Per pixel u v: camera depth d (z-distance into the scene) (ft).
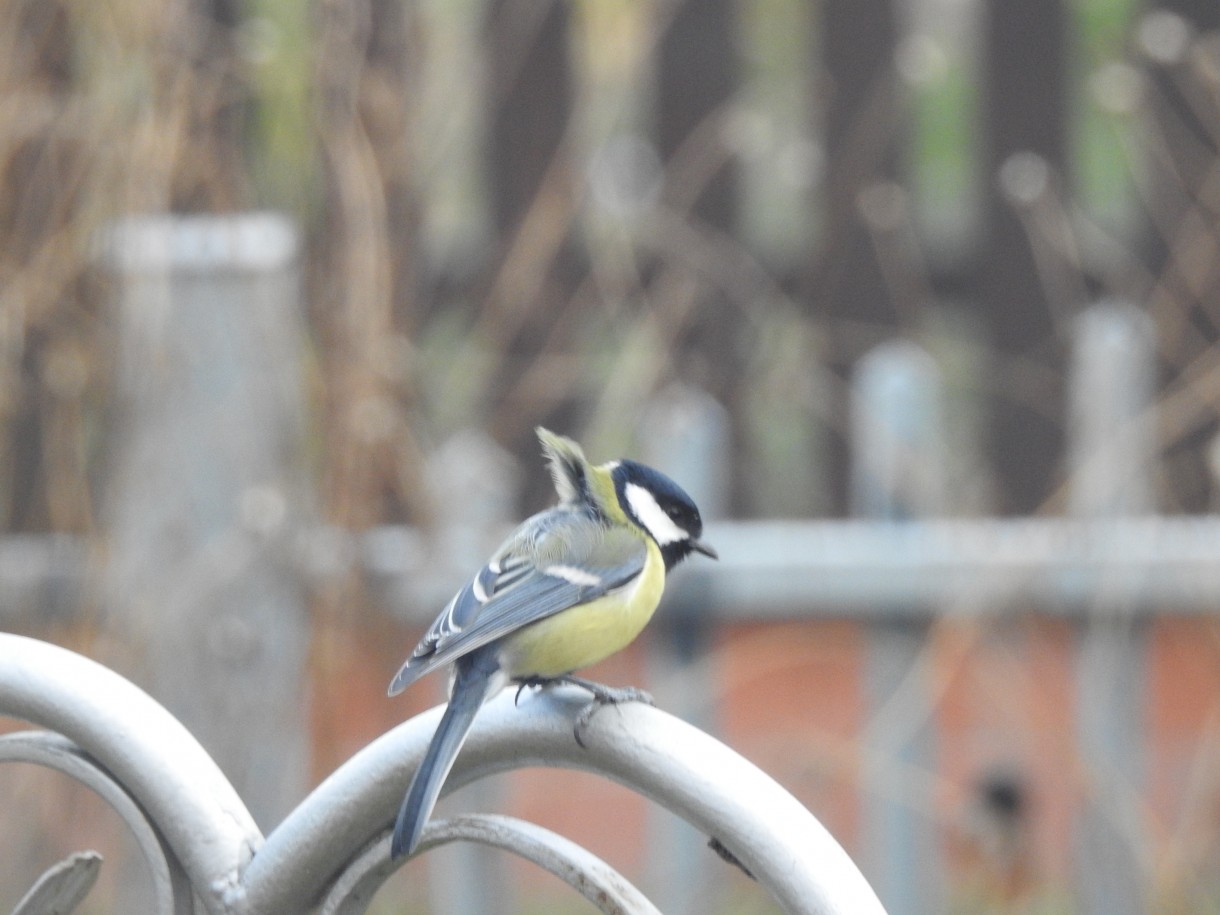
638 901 12.00
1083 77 32.22
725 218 32.37
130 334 26.76
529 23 31.81
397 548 28.25
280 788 26.84
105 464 27.32
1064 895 31.27
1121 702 28.12
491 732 12.93
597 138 30.83
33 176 27.37
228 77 28.35
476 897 29.66
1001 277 32.55
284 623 26.91
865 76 32.27
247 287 26.63
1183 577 27.86
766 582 28.66
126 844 27.68
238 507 26.58
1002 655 28.66
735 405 32.01
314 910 13.15
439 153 30.04
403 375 28.07
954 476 29.27
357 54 28.17
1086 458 27.99
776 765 29.84
